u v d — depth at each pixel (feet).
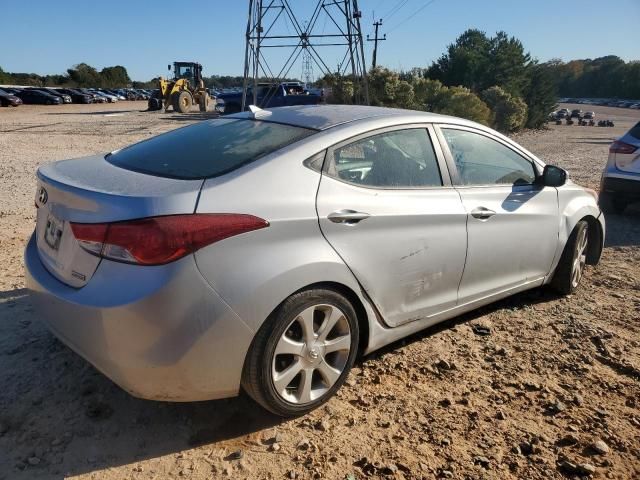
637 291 16.47
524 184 13.79
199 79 124.57
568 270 15.26
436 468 8.69
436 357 12.05
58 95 172.55
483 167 12.85
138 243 7.95
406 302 11.03
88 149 50.98
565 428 9.80
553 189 14.47
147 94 249.34
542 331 13.50
